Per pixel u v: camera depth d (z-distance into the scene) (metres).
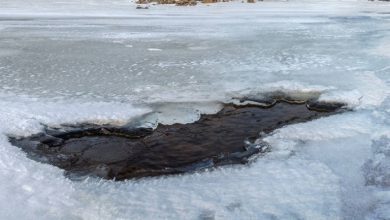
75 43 21.56
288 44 20.94
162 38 23.22
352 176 7.45
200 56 17.95
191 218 6.26
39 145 9.16
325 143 8.87
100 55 18.30
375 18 33.91
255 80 13.70
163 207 6.57
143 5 51.50
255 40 22.27
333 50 19.08
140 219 6.24
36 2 54.09
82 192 7.07
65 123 10.15
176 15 37.97
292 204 6.58
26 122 10.01
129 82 13.66
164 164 8.48
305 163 7.97
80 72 15.12
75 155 8.89
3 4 50.06
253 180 7.38
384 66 15.55
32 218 6.25
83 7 48.19
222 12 41.22
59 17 35.47
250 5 50.56
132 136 9.87
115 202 6.73
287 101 12.13
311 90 12.54
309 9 44.53
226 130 10.15
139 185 7.36
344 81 13.36
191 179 7.55
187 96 12.15
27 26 28.58
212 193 6.96
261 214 6.32
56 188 7.17
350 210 6.41
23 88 12.95
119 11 43.06
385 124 9.76
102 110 10.89
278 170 7.72
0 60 17.22
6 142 8.95
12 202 6.65
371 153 8.33
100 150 9.17
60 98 11.91
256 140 9.30
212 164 8.36
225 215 6.29
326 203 6.60
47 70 15.45
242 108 11.59
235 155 8.73
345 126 9.73
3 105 11.17
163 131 10.09
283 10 43.19
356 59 16.92
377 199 6.70
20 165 7.96
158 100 11.79
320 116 10.91
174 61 16.94
